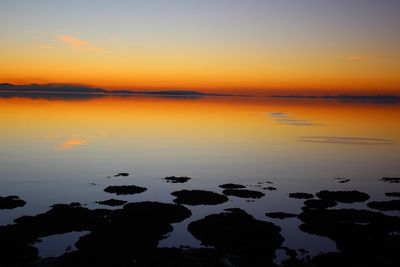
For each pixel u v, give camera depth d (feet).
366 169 219.00
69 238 101.30
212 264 86.79
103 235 101.96
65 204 133.59
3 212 126.52
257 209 134.62
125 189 161.58
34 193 154.61
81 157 247.29
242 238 102.94
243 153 277.03
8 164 217.36
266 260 89.97
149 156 257.96
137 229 108.06
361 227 111.34
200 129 445.37
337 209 131.64
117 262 86.33
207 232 107.34
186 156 260.62
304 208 135.44
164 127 461.37
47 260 86.89
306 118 622.13
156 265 85.40
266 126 488.85
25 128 405.18
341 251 95.45
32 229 106.83
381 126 493.36
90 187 167.02
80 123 476.95
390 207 134.41
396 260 88.99
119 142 326.03
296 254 93.56
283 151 288.71
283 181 185.98
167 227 111.86
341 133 413.39
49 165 217.36
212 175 199.11
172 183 178.29
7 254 89.56
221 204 140.46
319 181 186.39
